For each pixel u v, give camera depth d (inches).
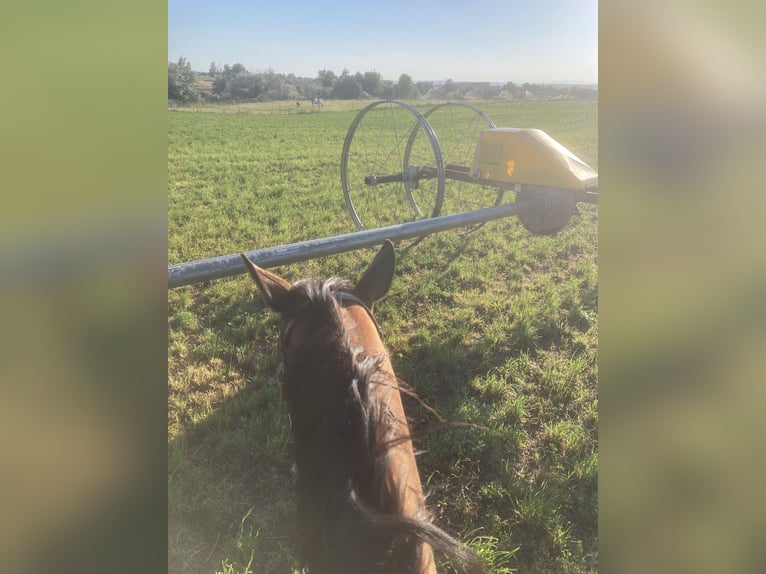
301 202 355.9
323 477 52.4
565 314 203.3
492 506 117.7
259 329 180.2
